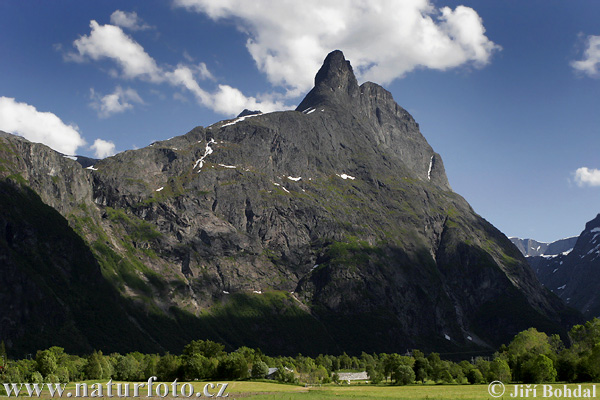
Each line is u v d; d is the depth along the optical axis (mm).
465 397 168375
